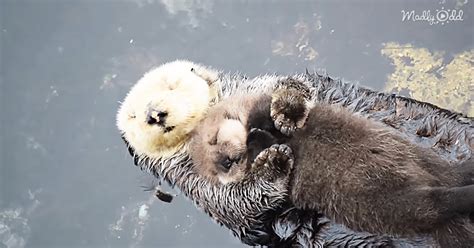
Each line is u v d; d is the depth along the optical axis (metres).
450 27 8.05
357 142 4.63
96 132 8.05
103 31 8.57
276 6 8.45
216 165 5.09
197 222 7.52
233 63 8.08
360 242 4.58
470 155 4.73
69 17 8.73
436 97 7.52
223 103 5.39
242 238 5.41
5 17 8.74
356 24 8.23
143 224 7.62
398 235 4.31
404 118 5.20
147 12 8.62
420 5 8.25
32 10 8.79
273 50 8.16
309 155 4.69
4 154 8.11
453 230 4.11
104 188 7.82
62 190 7.89
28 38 8.66
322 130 4.73
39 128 8.20
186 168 5.51
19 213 7.82
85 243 7.62
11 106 8.34
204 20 8.50
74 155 8.02
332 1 8.37
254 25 8.38
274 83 5.33
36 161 8.05
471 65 7.69
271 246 5.21
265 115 5.08
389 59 7.92
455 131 4.95
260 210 5.00
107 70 8.30
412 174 4.36
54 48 8.57
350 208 4.48
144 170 6.06
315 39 8.17
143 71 8.19
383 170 4.44
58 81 8.39
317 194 4.62
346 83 5.75
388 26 8.18
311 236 4.84
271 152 4.76
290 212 4.94
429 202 4.15
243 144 4.98
